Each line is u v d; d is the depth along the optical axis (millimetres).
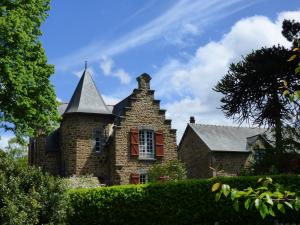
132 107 32250
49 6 29344
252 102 29156
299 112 27875
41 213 15547
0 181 14859
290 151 26469
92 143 32219
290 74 27547
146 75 33250
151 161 31812
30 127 27969
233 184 20156
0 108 26594
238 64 29078
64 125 33031
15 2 27438
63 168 32500
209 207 20219
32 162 36469
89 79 34656
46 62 28469
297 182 20125
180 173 29453
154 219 20328
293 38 30516
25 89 26641
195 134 40312
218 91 29516
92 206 20172
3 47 25938
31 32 28156
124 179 30766
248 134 41406
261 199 4723
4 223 14078
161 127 32719
